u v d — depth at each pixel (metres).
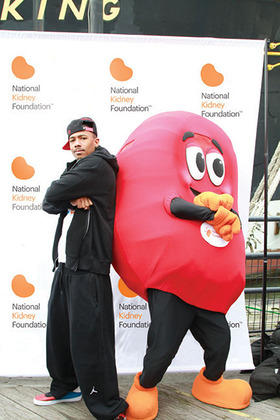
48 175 3.35
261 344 3.43
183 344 3.45
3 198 3.34
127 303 3.42
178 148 2.68
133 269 2.61
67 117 3.32
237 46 3.38
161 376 2.67
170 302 2.56
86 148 2.69
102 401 2.56
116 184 2.79
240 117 3.42
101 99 3.32
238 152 3.43
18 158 3.33
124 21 5.58
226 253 2.61
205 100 3.38
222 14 5.88
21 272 3.37
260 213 6.25
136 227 2.58
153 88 3.34
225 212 2.52
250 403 3.01
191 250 2.50
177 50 3.34
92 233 2.56
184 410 2.89
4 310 3.38
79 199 2.54
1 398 3.07
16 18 5.45
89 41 3.29
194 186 2.68
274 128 6.32
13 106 3.30
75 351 2.51
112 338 2.62
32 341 3.39
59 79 3.30
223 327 2.72
